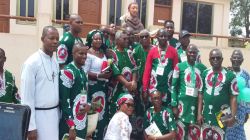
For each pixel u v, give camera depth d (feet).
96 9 55.21
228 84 18.35
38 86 14.26
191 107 19.01
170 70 20.21
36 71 14.20
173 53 20.30
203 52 53.42
